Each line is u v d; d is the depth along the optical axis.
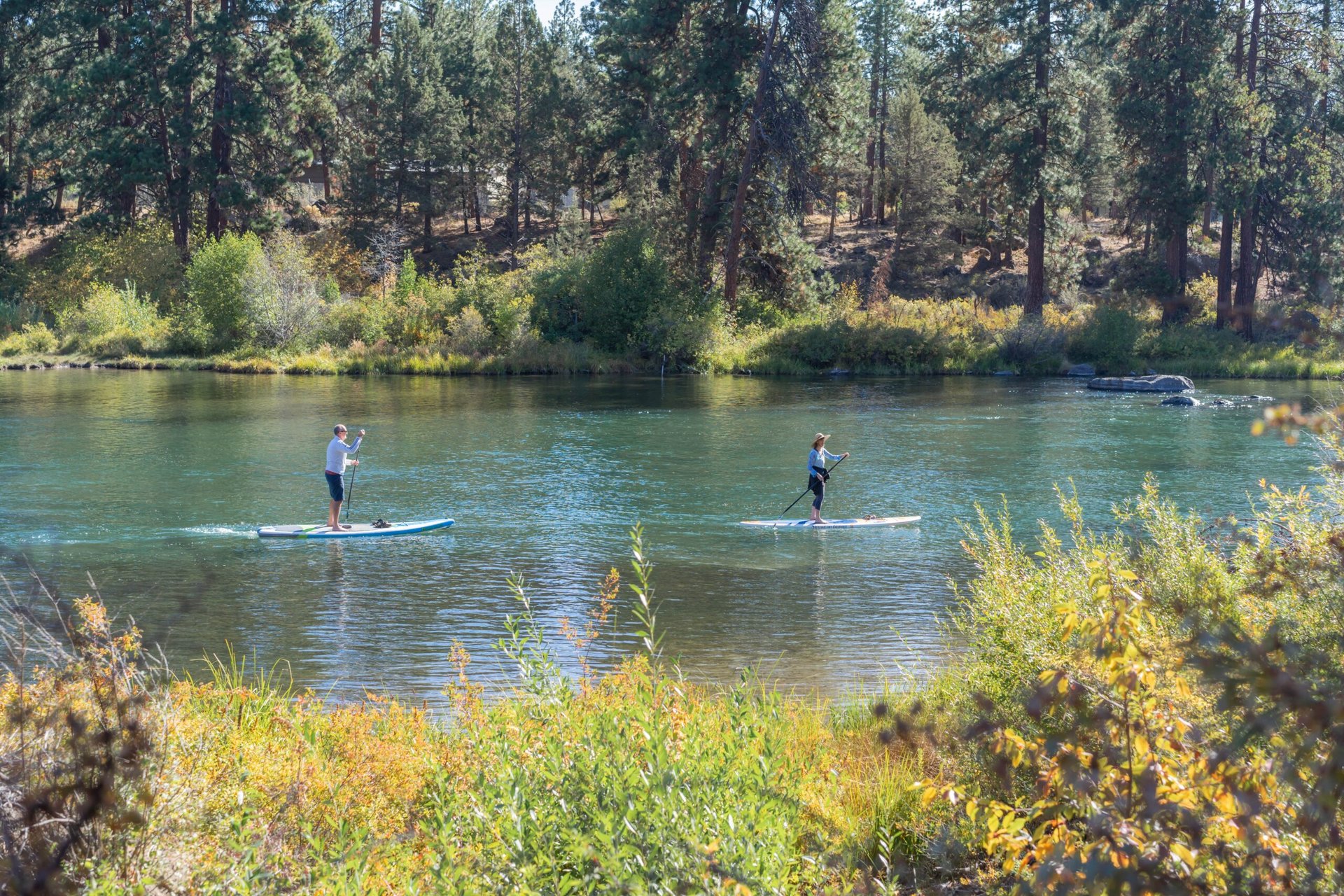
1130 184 79.50
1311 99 70.38
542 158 103.12
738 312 75.50
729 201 76.19
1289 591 5.55
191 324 74.25
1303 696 3.49
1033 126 76.81
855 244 104.62
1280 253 68.00
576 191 119.88
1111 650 4.79
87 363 69.81
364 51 106.88
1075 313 75.69
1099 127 101.00
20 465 33.09
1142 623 4.99
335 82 103.75
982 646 9.12
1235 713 4.46
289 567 21.30
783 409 49.12
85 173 86.06
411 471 32.88
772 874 6.03
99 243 85.12
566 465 33.97
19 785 5.12
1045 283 83.44
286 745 8.84
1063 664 6.94
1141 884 3.98
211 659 15.41
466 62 108.06
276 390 56.56
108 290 76.88
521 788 6.70
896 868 7.60
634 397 54.16
